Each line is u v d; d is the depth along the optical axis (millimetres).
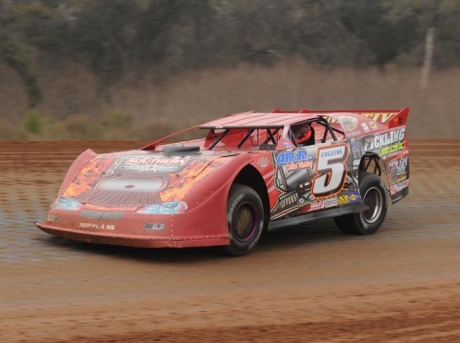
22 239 8602
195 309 6051
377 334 5512
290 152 8758
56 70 34281
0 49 31891
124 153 9133
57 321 5602
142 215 7582
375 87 31828
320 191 9070
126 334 5344
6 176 13570
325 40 38656
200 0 38406
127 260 7742
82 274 7090
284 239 9359
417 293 6770
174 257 8008
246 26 38500
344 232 9781
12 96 29938
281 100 30500
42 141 19234
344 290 6828
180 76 34719
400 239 9430
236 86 31891
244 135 10062
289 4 39938
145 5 37406
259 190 8578
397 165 10297
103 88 33875
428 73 33938
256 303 6293
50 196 11812
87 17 36531
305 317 5906
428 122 26922
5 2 37000
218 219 7816
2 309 5867
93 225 7801
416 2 40031
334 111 10609
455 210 11680
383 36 39250
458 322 5863
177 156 8594
